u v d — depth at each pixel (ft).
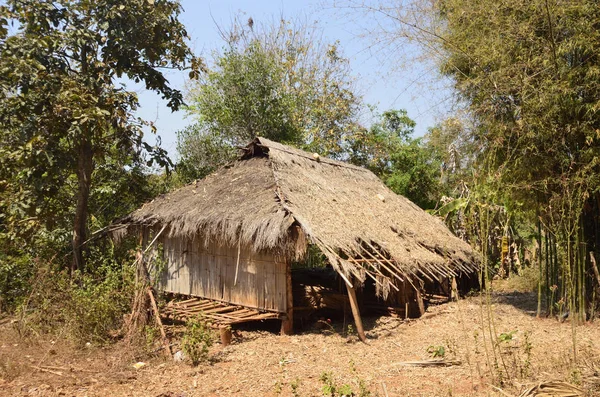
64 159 33.60
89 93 33.17
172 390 18.79
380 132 71.26
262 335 27.32
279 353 23.49
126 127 34.09
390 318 31.04
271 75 56.13
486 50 27.32
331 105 63.36
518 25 26.50
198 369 21.11
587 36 24.95
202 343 24.54
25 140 32.99
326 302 30.86
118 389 18.89
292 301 27.63
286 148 34.55
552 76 25.91
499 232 51.06
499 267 50.78
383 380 19.22
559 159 26.50
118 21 33.88
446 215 46.75
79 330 24.38
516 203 31.42
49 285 26.84
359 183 39.17
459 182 47.67
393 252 28.91
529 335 25.61
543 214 28.99
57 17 33.73
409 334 27.12
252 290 28.63
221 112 55.01
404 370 20.42
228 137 56.13
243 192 29.86
